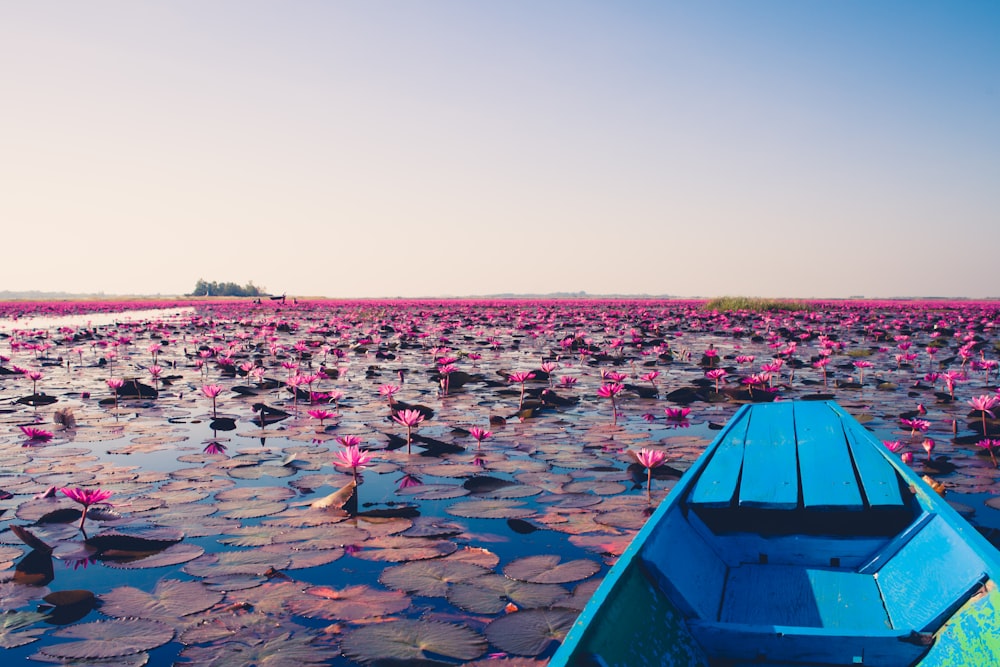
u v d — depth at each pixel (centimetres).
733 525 339
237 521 385
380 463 514
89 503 348
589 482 464
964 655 204
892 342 1582
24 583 303
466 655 242
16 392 888
